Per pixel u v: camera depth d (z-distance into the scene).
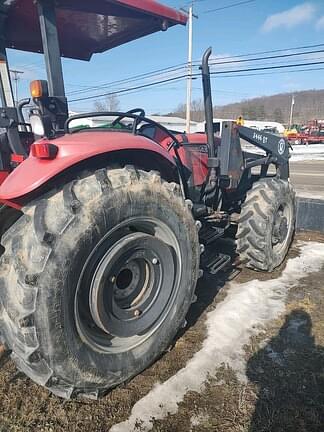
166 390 1.92
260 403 1.84
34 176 1.61
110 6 2.16
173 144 2.77
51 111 1.93
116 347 1.91
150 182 1.93
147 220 1.93
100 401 1.84
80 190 1.66
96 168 1.83
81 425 1.70
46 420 1.72
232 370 2.08
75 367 1.66
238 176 3.36
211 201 3.38
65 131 1.99
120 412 1.78
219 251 3.95
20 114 2.61
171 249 2.13
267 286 3.18
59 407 1.79
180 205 2.11
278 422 1.73
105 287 1.80
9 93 2.63
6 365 2.08
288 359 2.19
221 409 1.81
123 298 1.96
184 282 2.21
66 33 2.72
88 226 1.61
